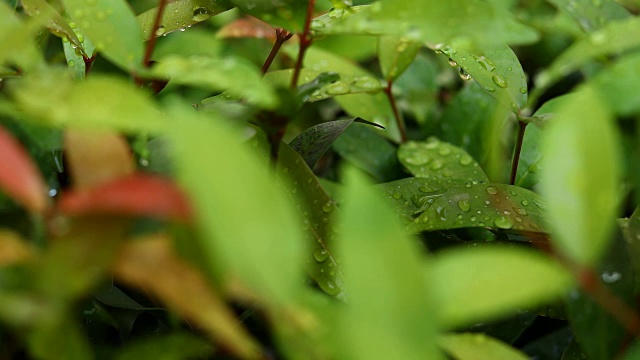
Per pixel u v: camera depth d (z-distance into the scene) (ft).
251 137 1.66
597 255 1.37
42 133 1.73
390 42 2.11
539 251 1.66
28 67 1.58
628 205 1.86
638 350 1.43
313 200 1.65
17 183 1.35
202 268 1.34
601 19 1.74
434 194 1.79
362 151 2.34
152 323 1.73
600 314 1.55
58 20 1.71
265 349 1.64
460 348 1.46
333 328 1.34
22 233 1.54
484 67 1.79
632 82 1.56
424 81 2.74
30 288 1.35
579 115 1.37
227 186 1.28
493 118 2.27
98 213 1.35
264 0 1.62
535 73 2.72
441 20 1.53
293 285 1.30
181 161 1.29
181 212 1.33
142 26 1.86
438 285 1.33
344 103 2.39
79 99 1.37
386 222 1.30
